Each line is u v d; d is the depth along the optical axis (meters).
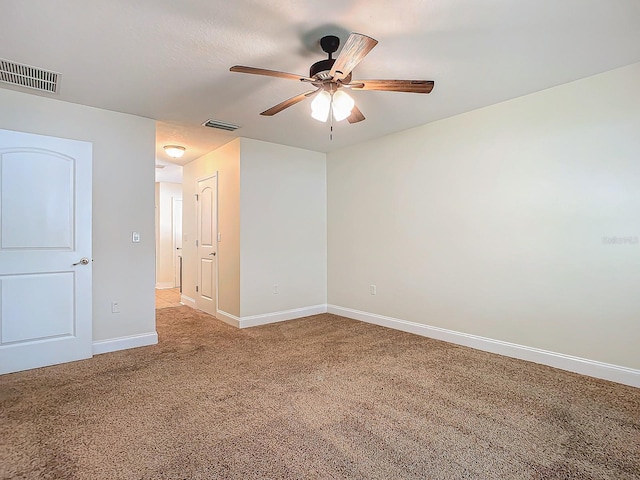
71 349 3.10
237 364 3.04
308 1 1.83
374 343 3.65
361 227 4.66
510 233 3.22
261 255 4.48
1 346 2.80
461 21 2.01
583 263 2.81
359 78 2.74
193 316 4.91
